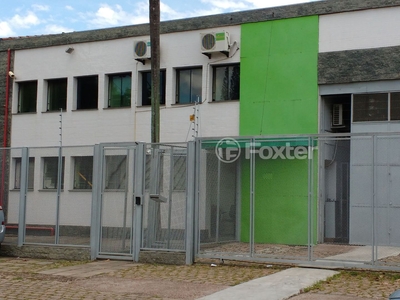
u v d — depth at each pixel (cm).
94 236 1410
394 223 1206
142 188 1363
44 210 1488
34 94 2314
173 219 1329
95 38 2166
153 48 1611
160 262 1322
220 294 966
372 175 1150
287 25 1841
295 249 1272
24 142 2294
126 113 2103
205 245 1313
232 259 1266
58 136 2225
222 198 1323
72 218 1452
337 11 1767
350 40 1750
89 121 2169
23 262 1395
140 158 1367
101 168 1417
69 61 2219
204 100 1962
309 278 1091
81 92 2225
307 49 1808
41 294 990
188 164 1314
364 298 924
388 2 1697
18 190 1543
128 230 1374
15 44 2325
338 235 1252
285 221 1287
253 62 1888
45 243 1474
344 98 1855
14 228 1529
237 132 1903
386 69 1694
